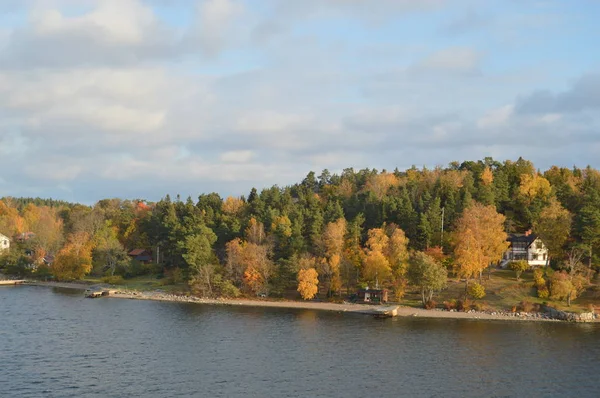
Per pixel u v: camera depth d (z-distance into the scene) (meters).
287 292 159.50
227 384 78.44
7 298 156.25
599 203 158.75
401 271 144.62
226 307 143.25
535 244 169.25
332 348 99.38
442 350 98.25
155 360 90.44
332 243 154.50
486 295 141.38
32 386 76.50
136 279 191.62
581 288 136.75
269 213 188.50
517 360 91.81
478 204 170.25
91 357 91.75
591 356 94.50
